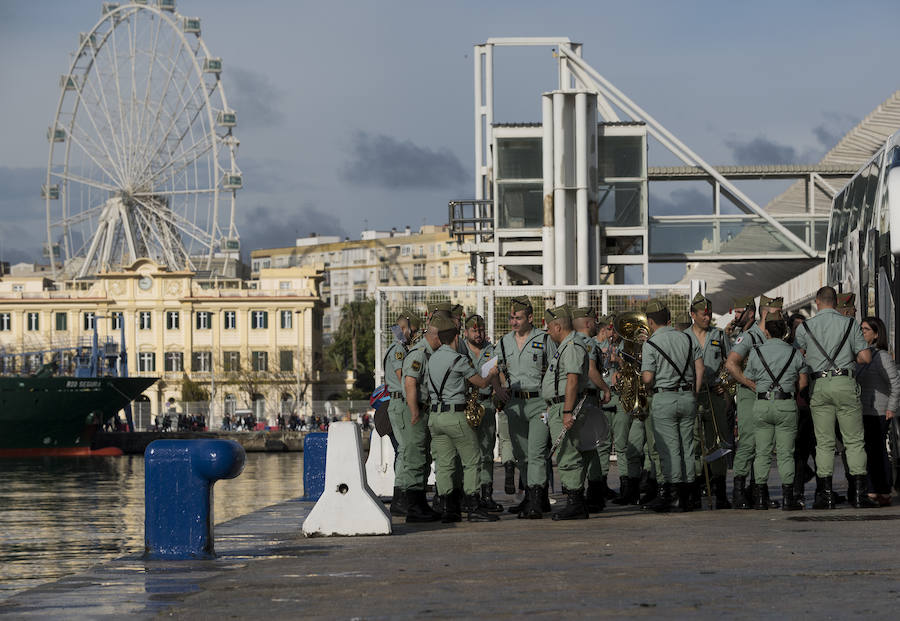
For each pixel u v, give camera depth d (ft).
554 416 53.93
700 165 163.32
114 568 40.06
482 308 97.55
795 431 56.18
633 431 65.31
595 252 148.66
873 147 183.52
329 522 49.75
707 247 162.40
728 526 48.06
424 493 57.31
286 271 504.84
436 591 31.76
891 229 58.65
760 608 27.22
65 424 317.83
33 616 30.50
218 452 42.27
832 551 38.11
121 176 494.59
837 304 56.08
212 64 484.74
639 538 43.91
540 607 28.37
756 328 57.26
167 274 489.26
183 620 28.81
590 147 147.64
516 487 81.76
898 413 58.29
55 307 487.20
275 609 29.91
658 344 56.70
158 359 488.44
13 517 102.17
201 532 42.39
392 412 58.23
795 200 206.08
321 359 512.22
